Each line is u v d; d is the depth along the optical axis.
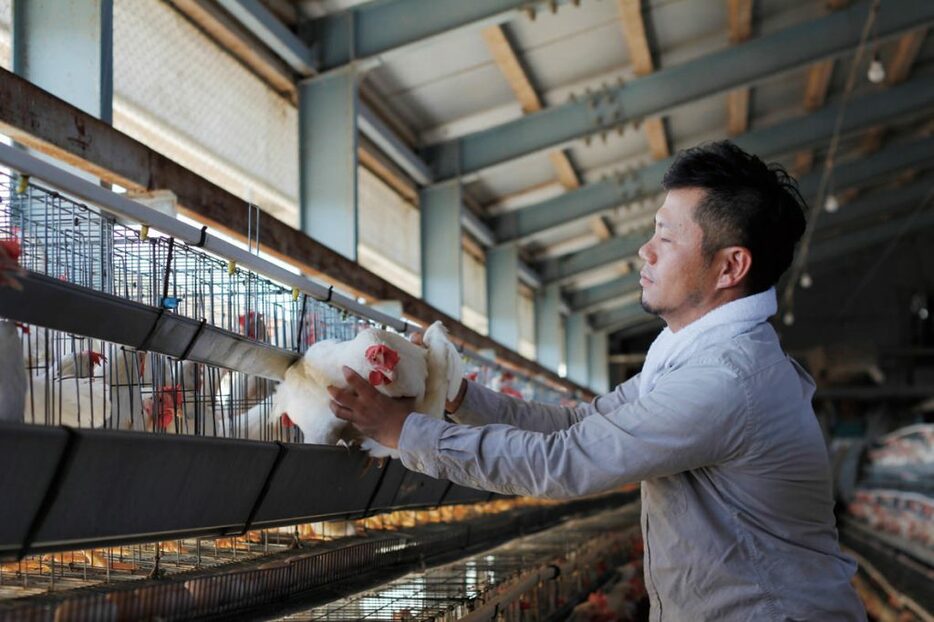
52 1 3.34
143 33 4.22
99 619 1.28
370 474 2.31
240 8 4.87
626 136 9.99
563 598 4.24
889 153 13.59
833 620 1.64
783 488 1.63
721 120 10.80
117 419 2.05
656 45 8.31
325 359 2.05
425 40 5.93
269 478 1.82
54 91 3.30
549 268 13.75
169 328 1.86
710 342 1.68
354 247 5.79
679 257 1.72
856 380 21.66
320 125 5.95
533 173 10.10
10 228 2.03
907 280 20.78
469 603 2.40
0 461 1.18
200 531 1.69
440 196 8.52
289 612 1.74
